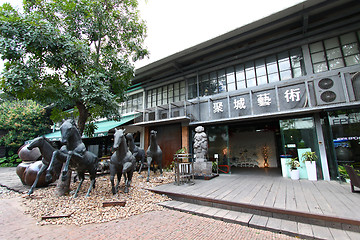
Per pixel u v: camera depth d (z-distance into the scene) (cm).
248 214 407
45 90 589
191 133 1044
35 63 569
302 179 723
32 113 1866
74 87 582
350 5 720
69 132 487
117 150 553
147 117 1175
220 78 1014
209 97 1012
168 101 1219
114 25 738
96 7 661
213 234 329
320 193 501
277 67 857
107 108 652
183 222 381
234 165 1428
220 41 910
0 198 578
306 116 764
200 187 599
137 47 788
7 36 476
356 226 316
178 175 651
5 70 522
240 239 310
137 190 593
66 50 551
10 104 1925
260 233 331
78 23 667
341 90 624
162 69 1198
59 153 516
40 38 498
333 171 694
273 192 518
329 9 738
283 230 328
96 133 1084
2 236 322
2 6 508
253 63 923
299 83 727
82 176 568
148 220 391
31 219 399
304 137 761
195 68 1084
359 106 604
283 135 802
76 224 368
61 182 555
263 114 751
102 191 583
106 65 727
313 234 310
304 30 771
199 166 813
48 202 492
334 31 735
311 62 777
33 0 606
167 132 1150
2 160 1802
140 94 1394
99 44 749
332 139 682
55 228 354
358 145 639
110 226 361
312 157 712
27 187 704
